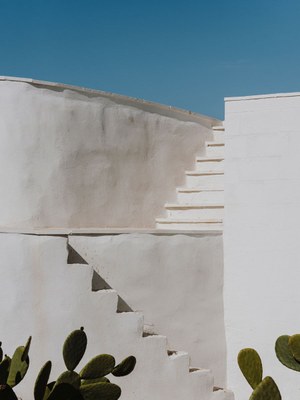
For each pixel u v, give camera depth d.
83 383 3.84
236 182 7.00
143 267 6.42
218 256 6.97
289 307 6.75
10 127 6.75
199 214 7.66
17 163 6.72
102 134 7.29
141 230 6.44
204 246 6.86
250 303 6.89
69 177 6.97
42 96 6.85
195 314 6.76
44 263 5.74
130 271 6.34
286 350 3.60
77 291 5.77
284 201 6.81
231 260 6.98
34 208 6.73
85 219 7.10
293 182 6.79
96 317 5.82
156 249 6.51
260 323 6.85
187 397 6.19
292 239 6.77
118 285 6.25
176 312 6.62
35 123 6.80
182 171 8.23
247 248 6.93
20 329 5.74
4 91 6.78
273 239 6.84
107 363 3.82
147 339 6.02
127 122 7.56
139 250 6.40
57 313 5.73
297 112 6.80
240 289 6.94
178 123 8.20
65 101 6.99
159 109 7.98
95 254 6.12
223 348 6.96
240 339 6.91
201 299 6.82
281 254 6.80
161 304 6.52
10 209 6.70
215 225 7.34
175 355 6.19
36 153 6.79
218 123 8.84
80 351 3.71
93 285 6.09
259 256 6.88
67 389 3.60
